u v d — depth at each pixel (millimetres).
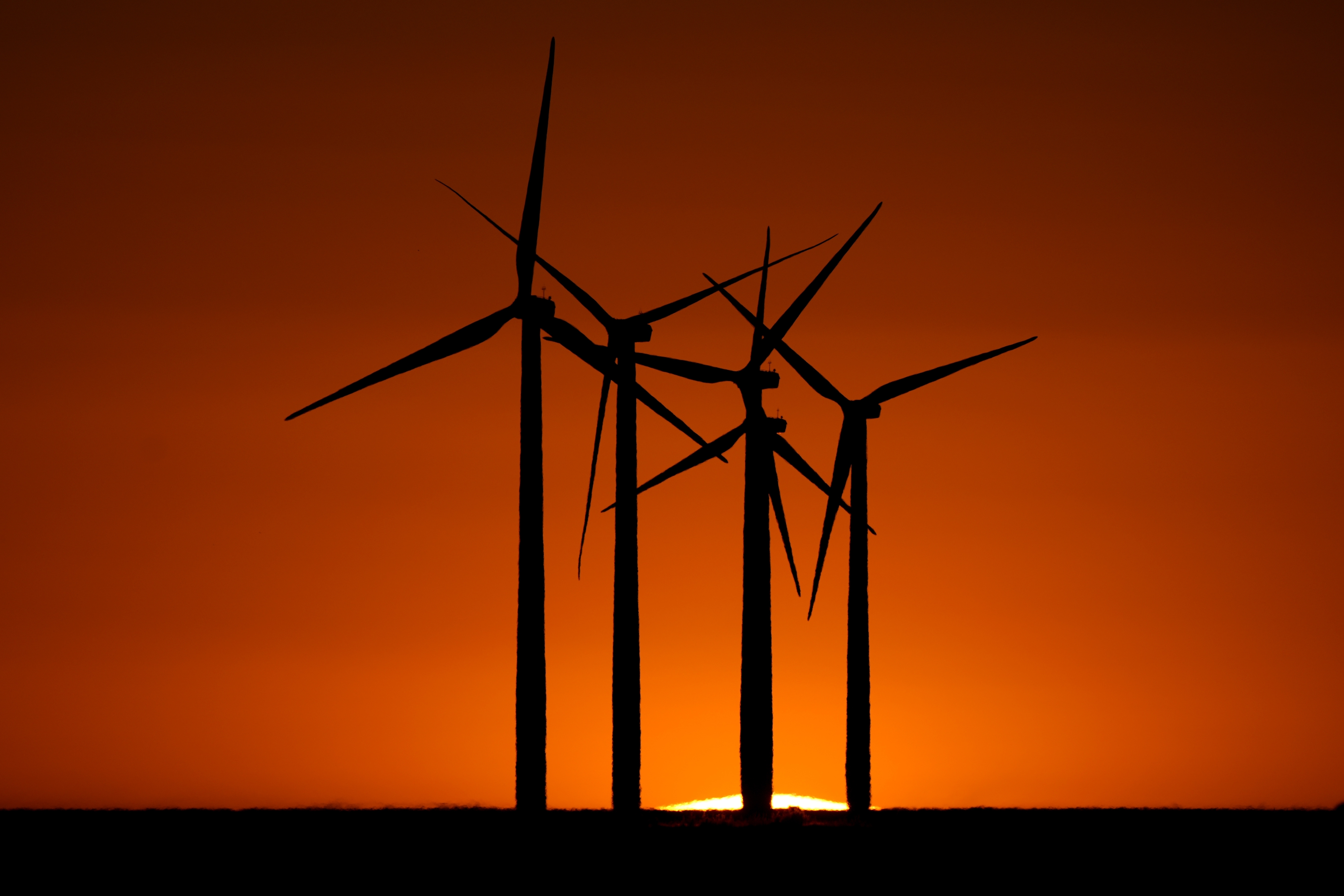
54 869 176500
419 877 171000
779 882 169125
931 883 169625
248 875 172875
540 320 183250
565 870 172875
